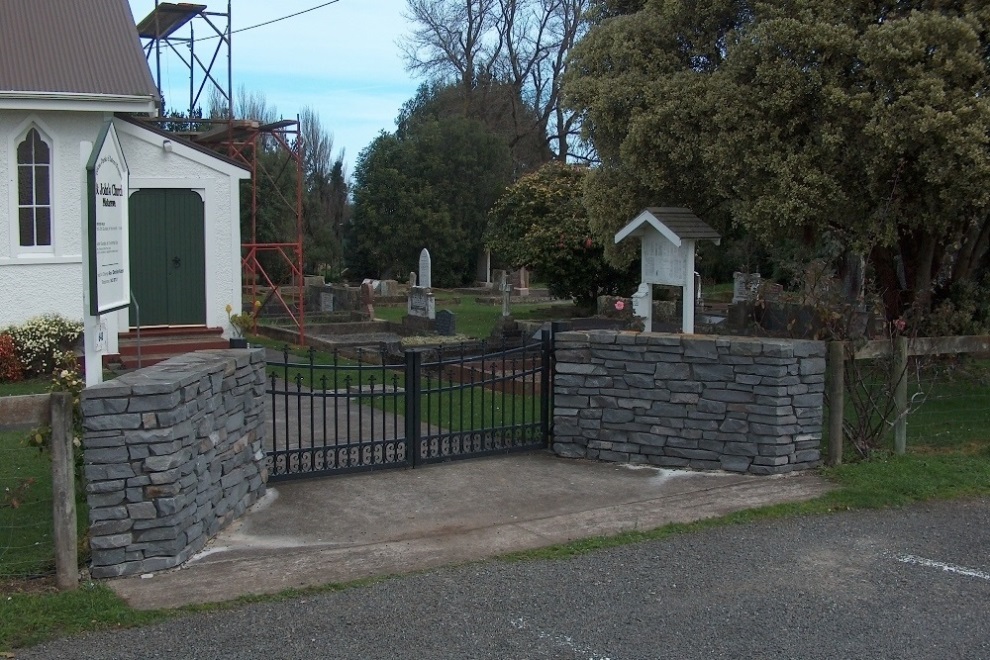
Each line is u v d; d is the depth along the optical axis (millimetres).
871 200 12070
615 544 6547
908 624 5234
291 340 19984
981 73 11250
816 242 14109
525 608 5418
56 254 14508
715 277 37969
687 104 13500
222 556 6328
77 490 6621
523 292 38594
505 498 7770
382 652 4844
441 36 50375
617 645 4945
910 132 10984
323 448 8391
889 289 14477
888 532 6879
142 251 15656
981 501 7703
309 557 6293
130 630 5094
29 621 5094
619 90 14578
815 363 8516
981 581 5918
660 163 14352
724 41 14102
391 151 47094
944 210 11703
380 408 12234
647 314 14000
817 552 6422
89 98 14211
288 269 38031
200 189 15898
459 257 46969
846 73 12141
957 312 14000
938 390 12133
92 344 6715
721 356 8531
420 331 22125
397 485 8164
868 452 8820
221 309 16203
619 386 8969
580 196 26859
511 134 51125
